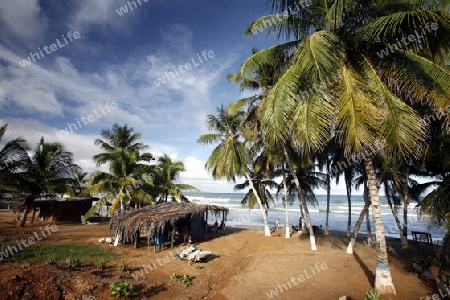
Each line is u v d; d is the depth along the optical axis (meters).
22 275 8.98
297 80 9.07
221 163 22.11
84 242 18.81
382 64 9.58
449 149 11.19
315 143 8.62
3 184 21.11
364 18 9.60
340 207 68.06
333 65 8.49
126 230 17.16
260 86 17.55
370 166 9.77
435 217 10.88
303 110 9.15
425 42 8.93
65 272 10.52
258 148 22.98
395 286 9.80
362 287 9.93
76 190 39.41
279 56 11.27
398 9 8.77
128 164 25.69
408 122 8.27
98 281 10.02
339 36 9.83
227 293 10.27
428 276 10.98
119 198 24.03
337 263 13.22
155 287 10.56
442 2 8.20
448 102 7.82
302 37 10.96
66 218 32.16
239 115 22.89
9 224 27.20
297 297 9.48
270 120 9.08
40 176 26.08
